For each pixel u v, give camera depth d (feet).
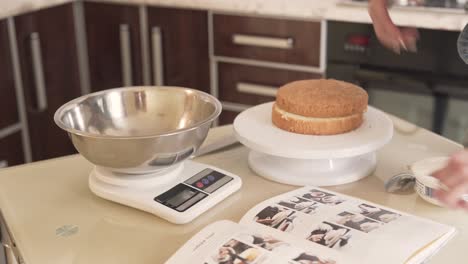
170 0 7.30
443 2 6.46
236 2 6.98
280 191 3.08
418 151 3.51
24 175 3.27
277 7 6.78
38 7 7.00
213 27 7.26
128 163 2.86
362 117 3.33
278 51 6.98
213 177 3.10
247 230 2.58
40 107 7.37
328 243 2.49
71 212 2.89
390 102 6.62
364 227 2.61
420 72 6.34
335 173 3.16
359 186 3.12
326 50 6.73
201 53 7.48
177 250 2.51
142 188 2.98
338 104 3.15
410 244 2.49
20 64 7.00
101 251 2.57
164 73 7.82
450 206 2.25
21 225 2.78
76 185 3.16
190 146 2.93
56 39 7.53
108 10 7.75
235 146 3.62
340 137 3.16
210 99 3.17
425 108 6.46
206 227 2.64
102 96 3.24
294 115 3.21
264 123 3.36
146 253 2.55
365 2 6.43
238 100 7.48
